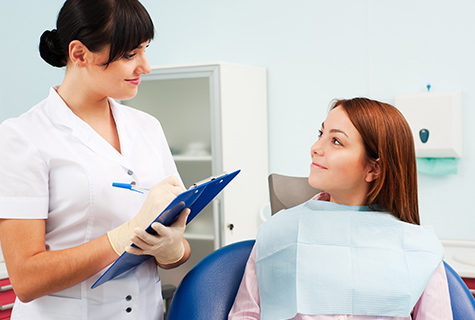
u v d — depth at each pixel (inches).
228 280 48.4
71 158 39.6
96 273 38.6
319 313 43.1
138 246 34.2
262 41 102.8
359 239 44.8
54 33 39.5
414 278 43.0
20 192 37.1
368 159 45.0
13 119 40.0
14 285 36.8
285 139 103.0
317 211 47.0
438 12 88.0
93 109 42.6
